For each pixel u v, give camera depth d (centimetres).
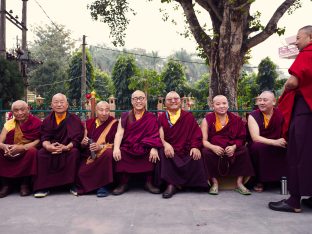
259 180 538
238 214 424
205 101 2339
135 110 559
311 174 411
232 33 1112
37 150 534
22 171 518
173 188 519
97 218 413
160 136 551
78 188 529
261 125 543
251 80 3222
